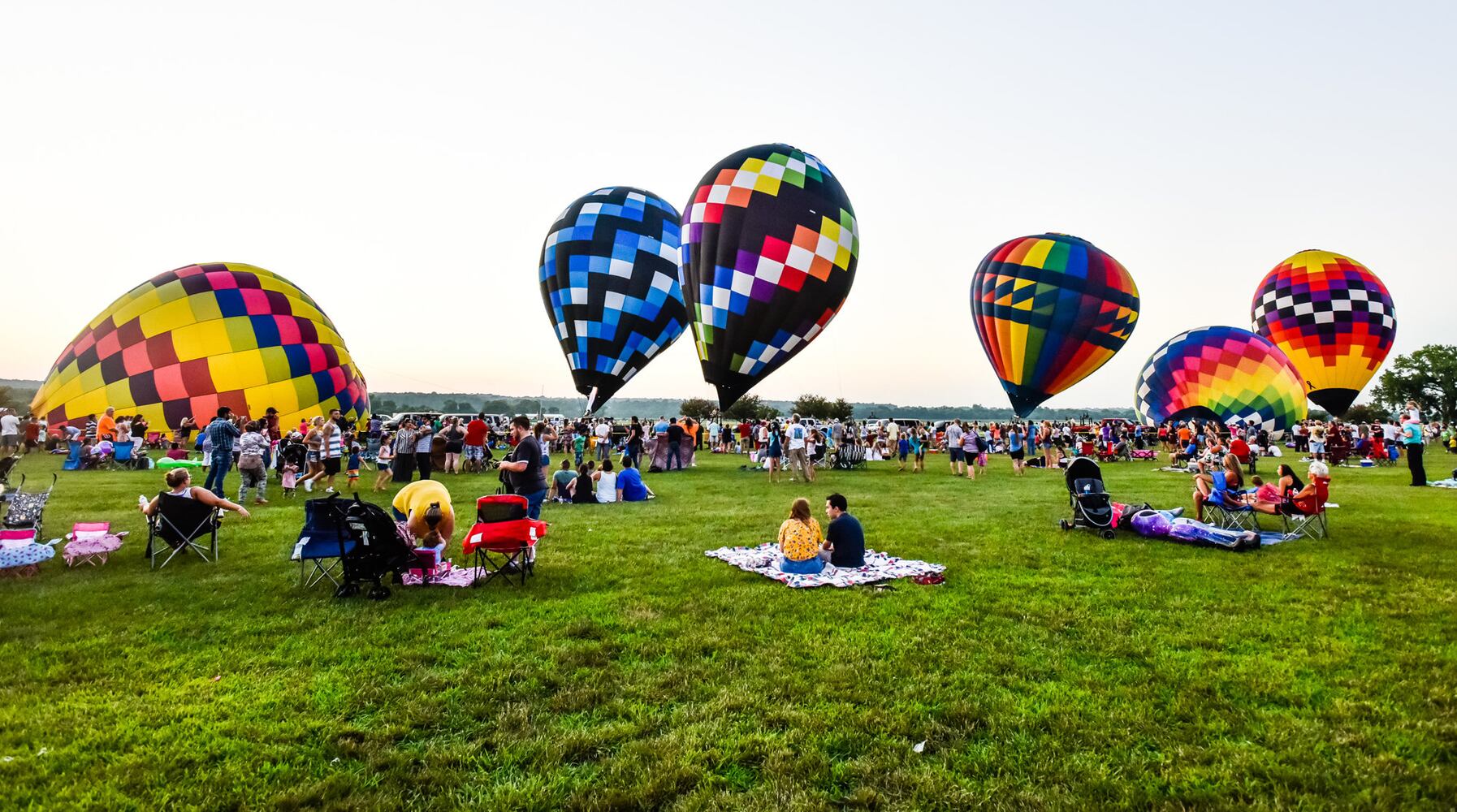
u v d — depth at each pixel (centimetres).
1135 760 331
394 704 391
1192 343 3114
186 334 2233
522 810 293
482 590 634
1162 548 830
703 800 300
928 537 910
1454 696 399
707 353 2127
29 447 2100
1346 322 3422
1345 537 902
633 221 2686
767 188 2030
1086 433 3055
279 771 320
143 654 463
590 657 462
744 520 1055
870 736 355
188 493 730
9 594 602
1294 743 347
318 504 626
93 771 315
